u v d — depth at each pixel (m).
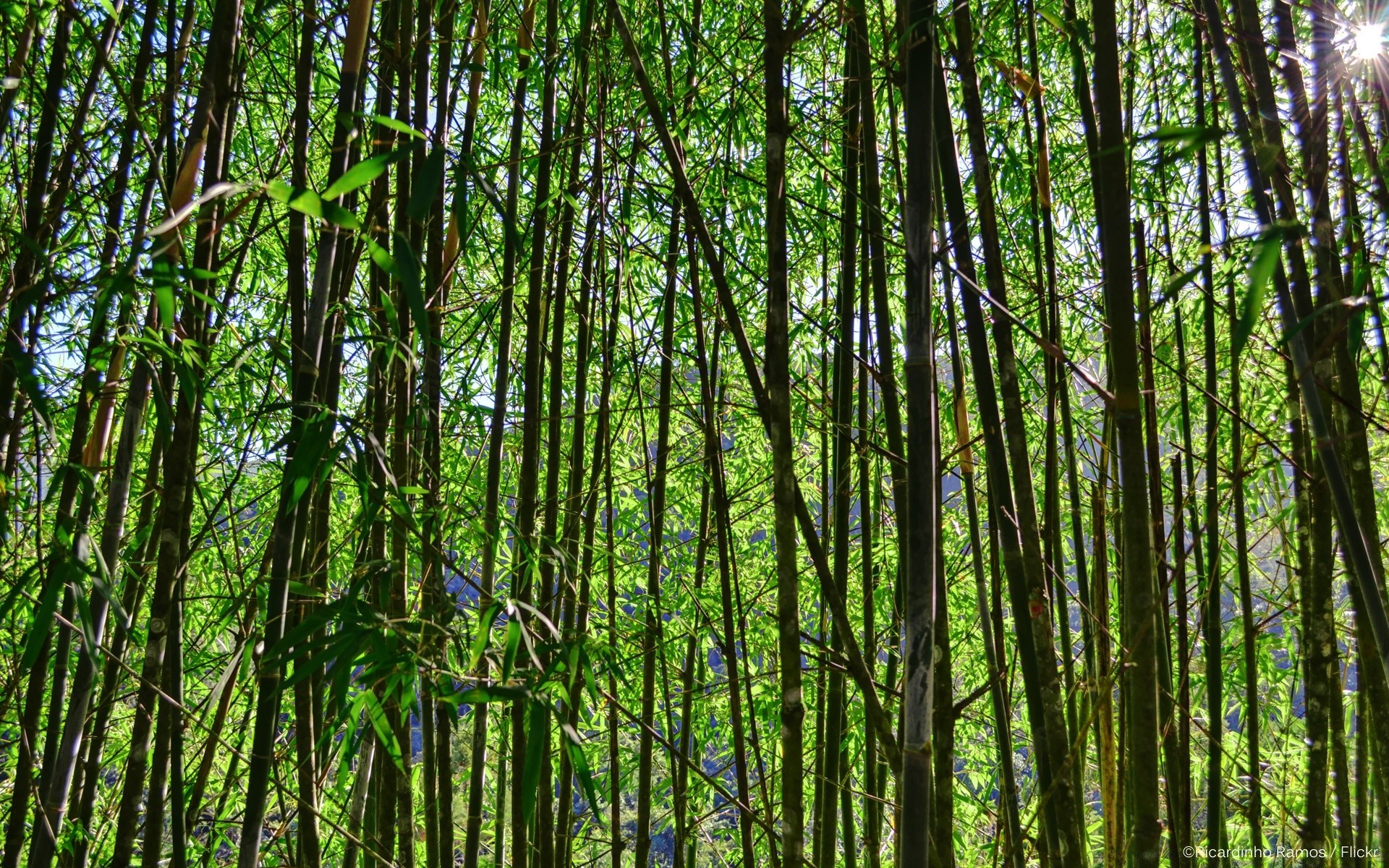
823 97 2.69
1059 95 3.39
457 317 3.35
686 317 3.48
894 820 3.09
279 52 2.86
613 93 3.02
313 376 1.73
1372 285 2.13
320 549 2.35
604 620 3.40
